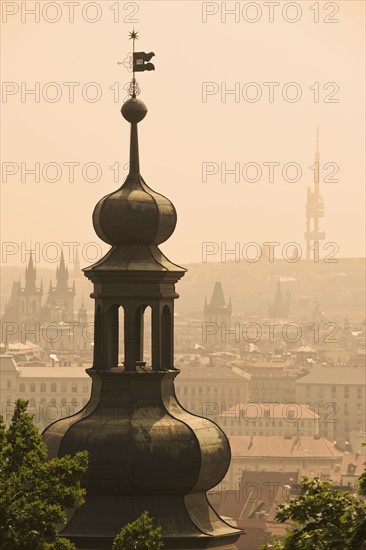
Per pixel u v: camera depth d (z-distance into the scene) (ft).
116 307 240.32
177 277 241.55
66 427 236.63
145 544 225.56
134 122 250.78
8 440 229.66
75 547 227.61
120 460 232.12
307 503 205.57
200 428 236.02
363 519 198.18
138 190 245.65
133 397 237.66
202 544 232.53
